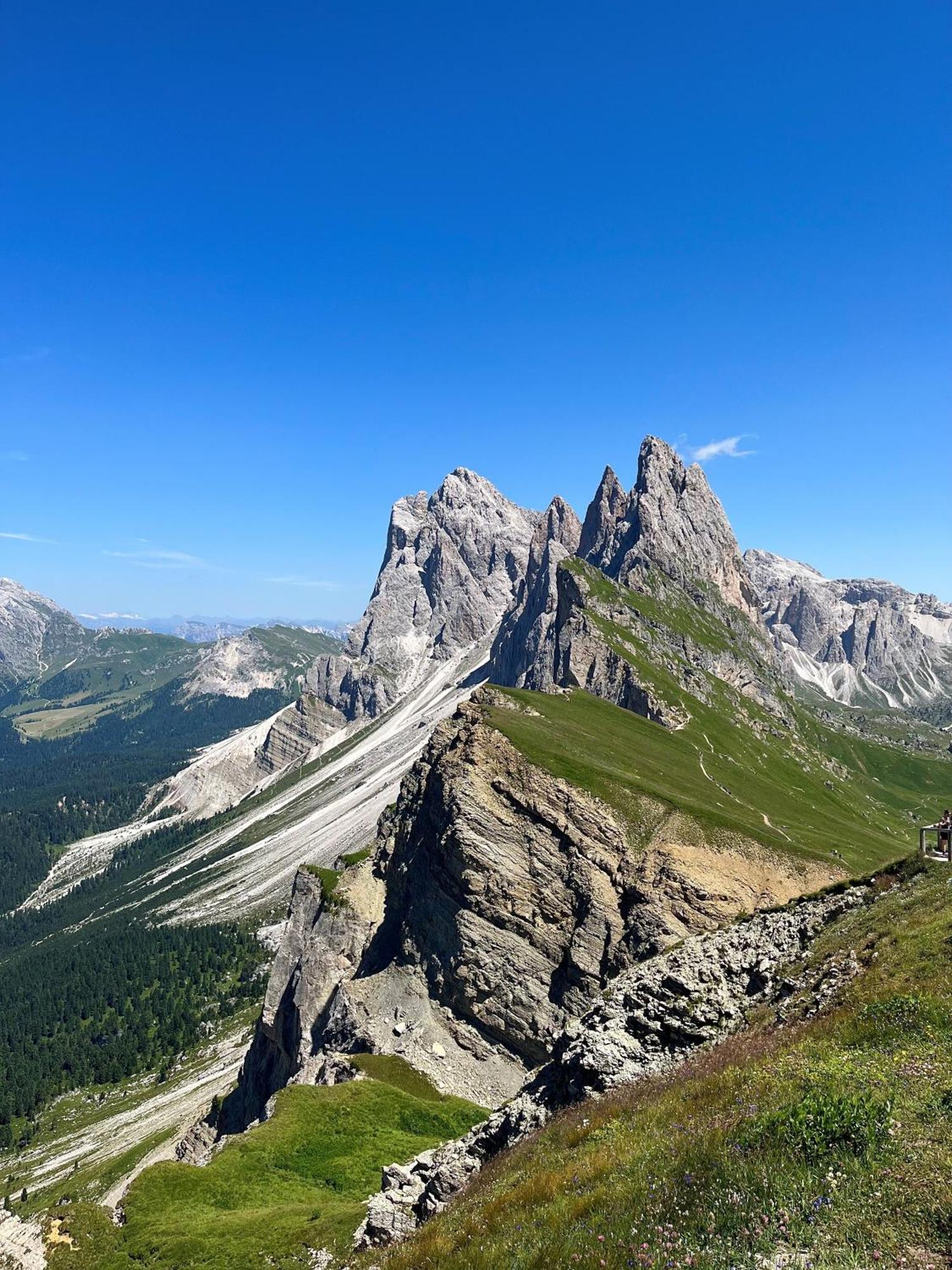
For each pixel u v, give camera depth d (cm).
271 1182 5084
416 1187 3353
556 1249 1562
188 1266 3822
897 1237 1208
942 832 3584
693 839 9025
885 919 3011
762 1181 1446
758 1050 2447
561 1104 3117
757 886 8794
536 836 9188
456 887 9156
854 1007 2348
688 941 3866
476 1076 8269
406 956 9556
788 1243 1274
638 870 8800
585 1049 3147
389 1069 7838
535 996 8594
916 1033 2014
